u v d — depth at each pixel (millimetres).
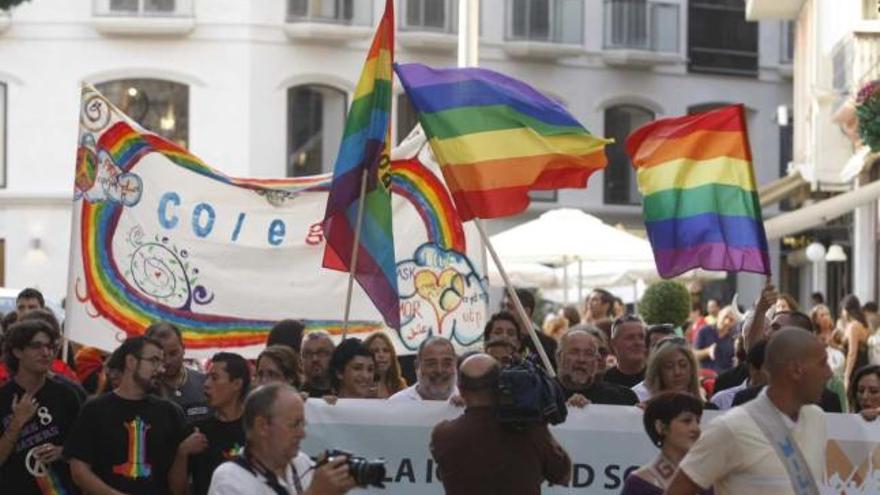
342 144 12297
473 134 12742
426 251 14844
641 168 13250
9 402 11312
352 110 12328
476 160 12727
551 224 26031
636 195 48406
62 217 42312
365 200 12258
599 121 47594
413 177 14797
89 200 13812
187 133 42625
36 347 11258
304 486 8484
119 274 13914
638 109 48344
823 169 33812
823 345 8664
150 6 42281
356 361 12117
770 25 50156
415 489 11555
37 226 42344
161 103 42688
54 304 22625
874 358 22938
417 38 44000
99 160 13859
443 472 9320
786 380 8625
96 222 13844
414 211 14828
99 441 10758
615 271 30484
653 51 48062
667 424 9383
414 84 12773
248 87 42469
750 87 50000
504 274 12508
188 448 10727
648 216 13227
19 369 11320
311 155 43469
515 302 12328
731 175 13109
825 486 11094
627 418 11570
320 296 14492
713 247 13094
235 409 10867
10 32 42219
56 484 11281
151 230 14062
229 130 42469
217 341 14273
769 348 8688
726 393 12508
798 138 40781
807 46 38969
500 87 12836
